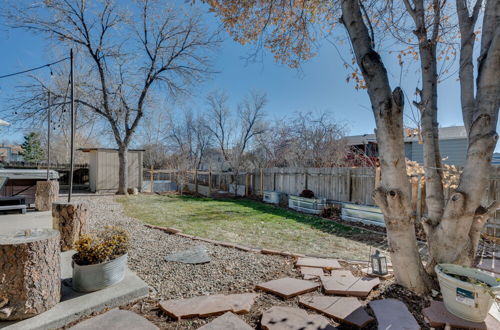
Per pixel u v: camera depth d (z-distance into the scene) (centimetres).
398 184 246
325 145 1123
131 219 621
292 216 743
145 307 222
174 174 1503
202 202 1015
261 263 326
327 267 310
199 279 277
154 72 1161
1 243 186
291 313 211
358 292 244
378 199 259
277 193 1005
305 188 935
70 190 366
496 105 233
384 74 253
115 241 259
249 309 217
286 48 471
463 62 286
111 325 190
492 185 493
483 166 237
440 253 261
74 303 214
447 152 1114
